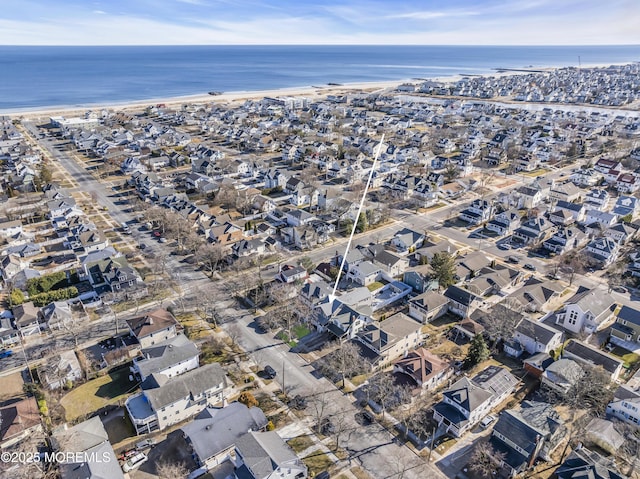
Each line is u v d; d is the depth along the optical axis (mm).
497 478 50031
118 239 110562
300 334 76312
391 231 117312
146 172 158375
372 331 70938
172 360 65000
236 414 56062
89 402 61312
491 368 65312
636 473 50594
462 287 88438
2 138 197375
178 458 52781
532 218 114750
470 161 179625
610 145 198750
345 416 59094
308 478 49938
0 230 109875
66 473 47812
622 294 87812
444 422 57625
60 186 147500
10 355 71188
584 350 68375
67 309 79375
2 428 53812
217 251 95562
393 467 51688
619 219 118625
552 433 52938
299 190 134375
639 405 56000
